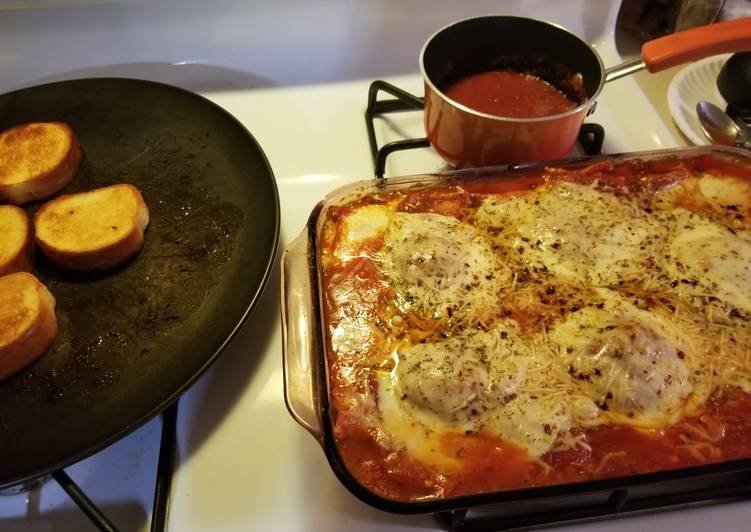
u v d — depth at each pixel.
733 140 1.24
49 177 1.17
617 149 1.25
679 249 0.99
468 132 1.03
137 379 0.91
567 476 0.76
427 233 0.95
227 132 1.23
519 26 1.14
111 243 1.02
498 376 0.82
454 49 1.15
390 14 1.37
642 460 0.78
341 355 0.87
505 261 0.98
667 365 0.82
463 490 0.74
